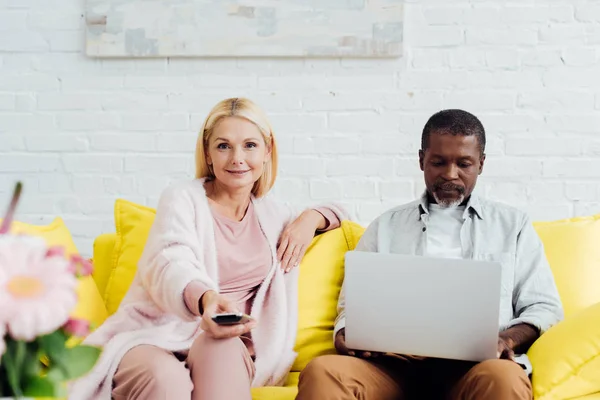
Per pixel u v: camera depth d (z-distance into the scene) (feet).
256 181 6.54
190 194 6.07
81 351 3.54
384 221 6.39
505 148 8.16
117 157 8.37
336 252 6.70
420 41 8.19
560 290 6.28
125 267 6.57
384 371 5.37
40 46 8.35
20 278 3.30
